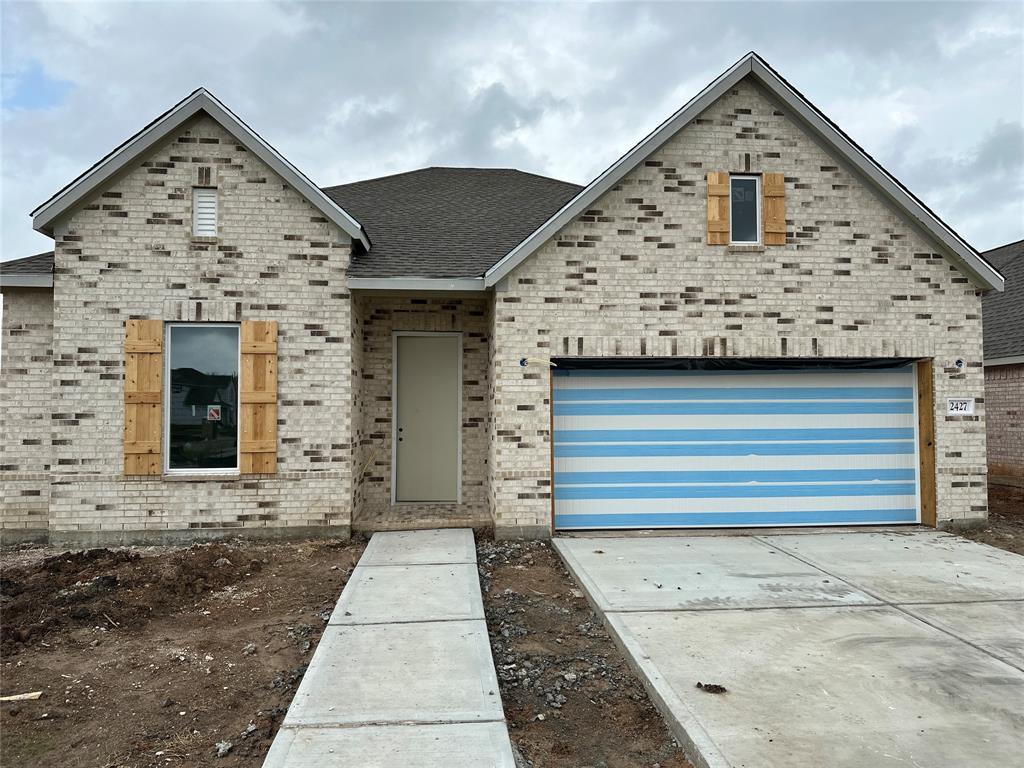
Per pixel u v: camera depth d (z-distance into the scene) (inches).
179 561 275.4
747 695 160.1
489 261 357.1
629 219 343.9
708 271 346.3
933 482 357.1
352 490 343.0
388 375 389.7
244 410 331.3
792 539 332.5
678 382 357.1
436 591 242.5
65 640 203.8
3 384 336.5
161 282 328.2
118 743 147.1
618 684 176.4
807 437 361.4
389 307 389.4
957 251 349.1
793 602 230.4
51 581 251.3
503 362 338.0
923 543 323.0
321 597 246.8
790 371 361.4
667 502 355.9
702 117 347.6
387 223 417.4
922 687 165.2
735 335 346.3
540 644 203.9
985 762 132.6
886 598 235.3
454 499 395.2
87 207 326.0
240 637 207.8
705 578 259.9
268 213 335.0
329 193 486.3
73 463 322.3
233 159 333.4
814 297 350.0
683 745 144.3
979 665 178.4
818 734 142.4
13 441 336.2
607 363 350.0
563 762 140.6
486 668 176.6
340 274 338.6
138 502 325.1
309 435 335.0
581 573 267.1
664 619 212.8
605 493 353.7
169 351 332.2
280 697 168.9
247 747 145.3
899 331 353.4
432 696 160.2
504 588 261.0
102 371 324.2
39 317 339.9
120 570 264.5
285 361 335.3
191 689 172.7
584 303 341.4
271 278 334.6
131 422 323.9
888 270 353.7
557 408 352.5
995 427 548.7
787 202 350.3
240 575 271.9
